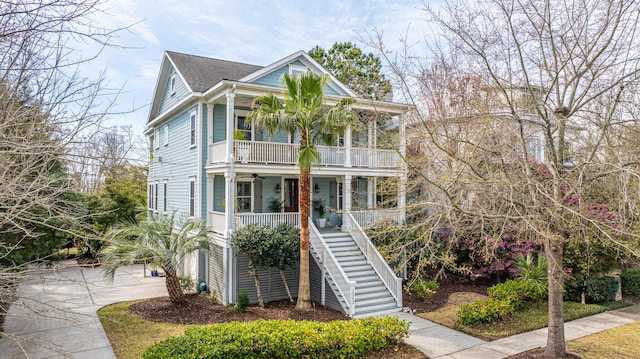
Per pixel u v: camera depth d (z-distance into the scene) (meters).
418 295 14.34
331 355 8.59
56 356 9.02
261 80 16.20
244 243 12.79
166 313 12.47
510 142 8.77
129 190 23.23
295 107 12.80
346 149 16.23
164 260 12.93
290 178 18.09
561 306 8.60
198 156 15.88
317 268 14.21
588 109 8.26
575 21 7.71
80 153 5.30
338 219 19.11
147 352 7.82
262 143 14.69
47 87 5.19
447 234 14.32
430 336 10.29
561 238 7.77
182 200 17.98
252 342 8.27
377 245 14.36
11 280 5.13
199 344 7.97
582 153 9.00
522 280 13.30
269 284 14.62
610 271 13.80
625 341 9.66
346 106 14.12
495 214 8.12
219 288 14.55
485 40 8.48
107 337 10.33
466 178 8.80
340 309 12.80
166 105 21.03
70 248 23.05
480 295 14.52
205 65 19.23
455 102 12.38
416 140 13.01
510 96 9.04
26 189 5.00
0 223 4.83
